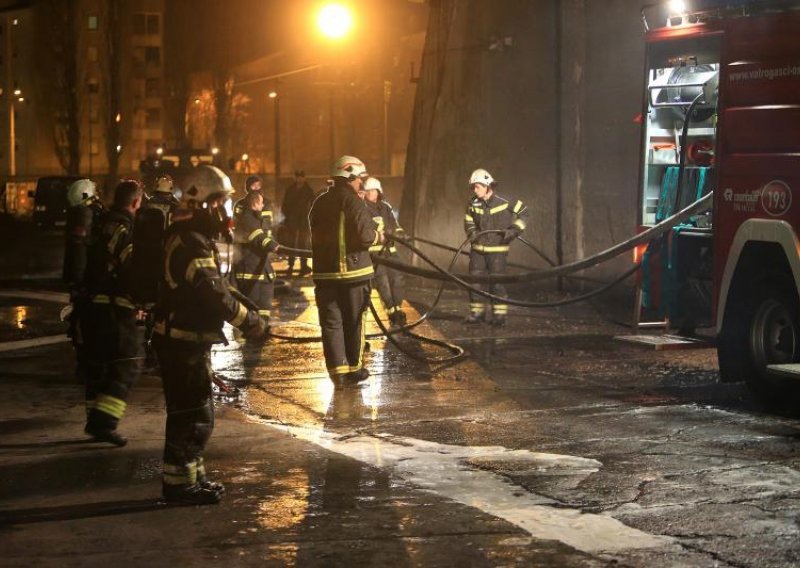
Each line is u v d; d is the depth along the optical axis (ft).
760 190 27.58
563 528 17.66
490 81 58.34
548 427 25.38
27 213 207.21
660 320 36.76
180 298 18.99
